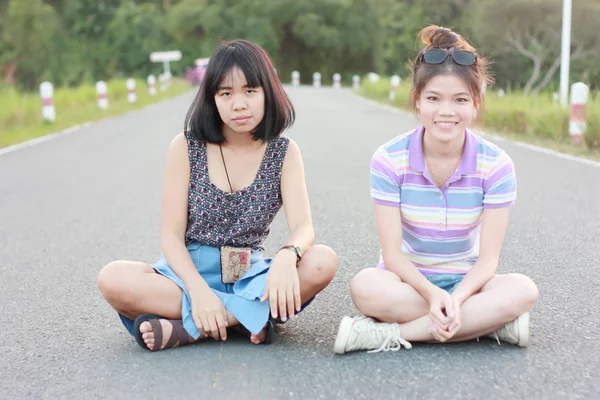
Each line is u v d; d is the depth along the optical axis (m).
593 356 2.44
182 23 47.41
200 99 2.67
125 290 2.50
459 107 2.50
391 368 2.34
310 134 10.84
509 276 2.54
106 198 5.93
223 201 2.70
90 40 48.78
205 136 2.69
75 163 8.14
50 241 4.47
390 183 2.63
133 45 47.56
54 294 3.35
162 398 2.16
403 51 46.88
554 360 2.40
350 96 23.89
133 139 10.68
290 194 2.73
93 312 3.07
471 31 36.00
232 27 46.88
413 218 2.65
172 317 2.58
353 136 10.57
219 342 2.62
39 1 47.59
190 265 2.61
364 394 2.15
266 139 2.69
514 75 33.88
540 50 31.83
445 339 2.43
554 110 10.41
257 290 2.54
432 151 2.61
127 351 2.56
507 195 2.59
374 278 2.55
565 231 4.49
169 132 11.66
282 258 2.53
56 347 2.63
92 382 2.29
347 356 2.46
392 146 2.67
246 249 2.71
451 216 2.62
